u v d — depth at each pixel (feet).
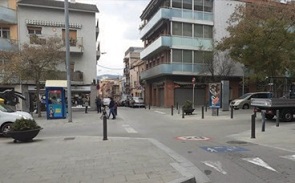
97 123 59.41
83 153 26.94
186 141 36.04
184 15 115.34
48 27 104.22
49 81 70.79
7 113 43.01
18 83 94.38
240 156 26.76
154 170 20.48
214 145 32.99
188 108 76.84
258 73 80.07
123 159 24.09
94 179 18.61
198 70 115.75
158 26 124.36
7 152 28.53
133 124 57.62
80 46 105.60
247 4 96.99
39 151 28.58
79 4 109.70
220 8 119.55
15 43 95.91
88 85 107.24
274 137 38.04
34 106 95.30
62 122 61.46
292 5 81.05
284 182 18.88
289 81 62.69
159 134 43.04
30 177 19.38
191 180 18.58
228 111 84.94
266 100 54.65
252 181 19.17
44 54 72.90
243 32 76.74
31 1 102.53
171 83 118.01
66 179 18.74
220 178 19.93
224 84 85.87
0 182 18.43
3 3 100.17
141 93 177.17
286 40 73.41
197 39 116.67
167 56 118.42
